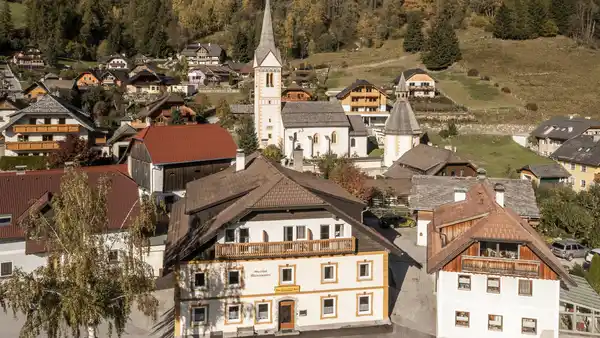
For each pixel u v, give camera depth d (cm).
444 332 3331
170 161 5772
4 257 3850
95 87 12194
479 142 10350
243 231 3303
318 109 9250
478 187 4378
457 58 15300
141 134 6059
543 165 8100
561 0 17762
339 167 6931
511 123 11112
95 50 18662
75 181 2369
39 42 17225
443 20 18588
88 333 2455
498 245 3256
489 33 18075
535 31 17238
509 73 14512
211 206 3506
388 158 8969
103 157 7888
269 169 3766
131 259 2367
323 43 18850
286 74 15125
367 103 11519
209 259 3269
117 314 2423
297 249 3300
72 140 7062
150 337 3288
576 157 8319
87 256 2298
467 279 3294
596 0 18375
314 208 3300
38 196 4203
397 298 3975
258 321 3356
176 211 4462
